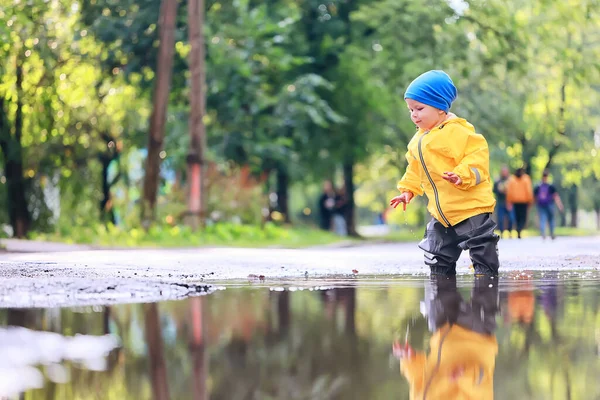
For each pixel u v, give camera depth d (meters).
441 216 6.63
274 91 28.22
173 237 19.55
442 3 28.53
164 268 8.08
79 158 24.45
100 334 3.17
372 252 13.66
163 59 20.88
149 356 2.68
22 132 22.91
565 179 49.84
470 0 28.42
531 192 24.41
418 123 6.64
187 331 3.26
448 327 3.37
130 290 4.87
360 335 3.15
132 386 2.24
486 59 28.81
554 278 6.29
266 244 20.41
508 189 24.52
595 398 2.11
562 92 39.75
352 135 31.14
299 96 27.11
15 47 21.81
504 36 28.47
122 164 27.06
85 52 23.94
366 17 29.14
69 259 10.12
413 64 28.55
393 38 29.06
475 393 2.18
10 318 3.67
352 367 2.50
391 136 32.16
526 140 42.50
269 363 2.56
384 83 29.73
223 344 2.93
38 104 23.12
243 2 26.00
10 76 22.06
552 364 2.55
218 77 25.61
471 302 4.39
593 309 4.02
